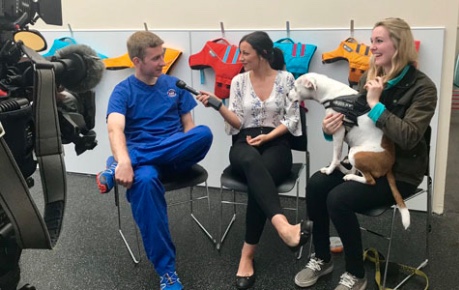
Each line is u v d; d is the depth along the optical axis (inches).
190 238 93.7
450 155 147.9
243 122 86.2
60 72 42.1
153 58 78.5
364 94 68.2
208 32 109.0
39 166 38.1
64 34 122.6
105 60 114.6
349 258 69.6
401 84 66.4
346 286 69.8
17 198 34.3
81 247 91.2
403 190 68.6
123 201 114.3
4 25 40.0
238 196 116.1
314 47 99.1
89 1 118.3
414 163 67.8
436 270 78.7
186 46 111.9
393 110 67.2
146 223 72.7
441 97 94.9
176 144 77.3
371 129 66.7
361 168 66.6
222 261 84.3
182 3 110.0
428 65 93.6
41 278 80.0
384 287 71.8
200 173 83.4
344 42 96.1
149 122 82.5
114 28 118.4
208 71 110.9
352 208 66.9
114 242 93.0
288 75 85.3
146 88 82.5
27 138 37.6
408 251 85.7
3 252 38.8
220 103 82.6
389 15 94.3
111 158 84.0
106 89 121.4
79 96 49.6
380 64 67.3
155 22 114.0
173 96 85.2
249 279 75.8
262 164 74.8
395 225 96.6
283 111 84.9
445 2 89.8
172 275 73.8
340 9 97.6
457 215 101.3
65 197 40.0
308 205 74.5
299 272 76.4
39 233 35.6
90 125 51.7
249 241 77.0
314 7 99.5
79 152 49.9
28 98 40.8
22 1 41.5
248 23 105.8
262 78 85.4
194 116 115.3
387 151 66.6
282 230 67.5
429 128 69.2
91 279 79.7
